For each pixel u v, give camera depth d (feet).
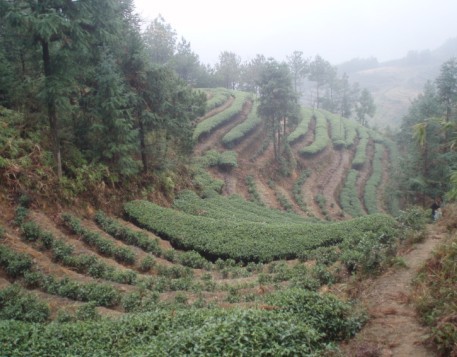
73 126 63.52
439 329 20.57
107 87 59.21
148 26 179.93
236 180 125.49
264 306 25.71
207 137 140.67
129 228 57.77
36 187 50.75
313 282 36.88
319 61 252.01
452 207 49.39
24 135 55.57
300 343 20.43
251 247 56.08
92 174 59.98
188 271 47.34
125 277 42.04
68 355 22.52
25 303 32.37
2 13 44.11
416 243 40.86
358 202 136.46
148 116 70.44
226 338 19.57
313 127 198.90
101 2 50.78
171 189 83.35
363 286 32.78
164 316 27.27
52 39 49.26
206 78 225.76
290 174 143.54
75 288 36.78
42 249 44.45
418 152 90.63
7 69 59.11
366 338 23.07
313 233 59.41
